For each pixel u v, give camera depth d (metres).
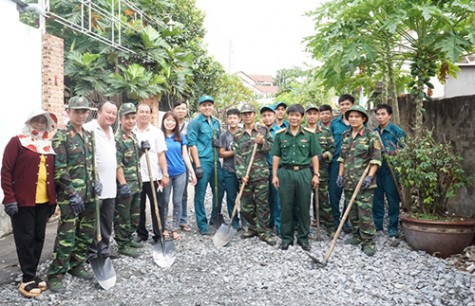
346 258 4.98
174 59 13.25
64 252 4.03
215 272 4.57
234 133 5.98
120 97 12.37
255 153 5.67
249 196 5.81
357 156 5.33
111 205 4.64
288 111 5.26
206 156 6.13
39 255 4.05
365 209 5.16
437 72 6.88
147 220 6.91
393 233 5.79
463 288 4.05
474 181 5.50
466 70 10.66
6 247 5.41
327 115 6.25
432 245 4.99
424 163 5.09
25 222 3.88
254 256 5.08
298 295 3.96
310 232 6.29
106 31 11.56
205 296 3.96
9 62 5.98
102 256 4.32
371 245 5.18
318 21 5.95
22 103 6.31
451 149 5.77
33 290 3.91
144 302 3.83
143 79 11.30
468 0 4.98
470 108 5.69
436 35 5.33
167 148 5.72
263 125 5.99
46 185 3.96
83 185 4.14
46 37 6.86
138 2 13.11
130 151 4.96
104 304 3.80
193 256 5.12
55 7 11.66
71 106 4.07
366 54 5.46
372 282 4.25
